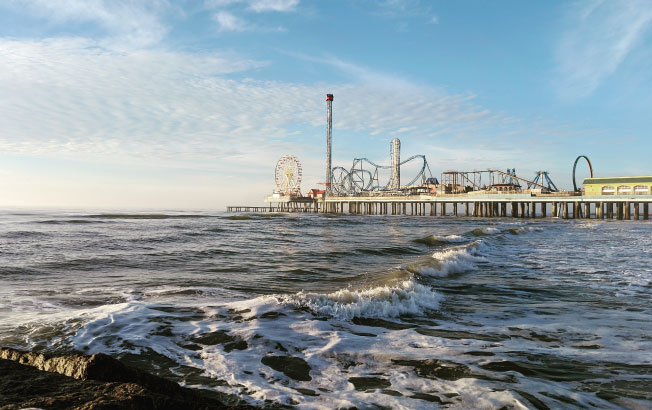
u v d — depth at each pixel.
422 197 123.62
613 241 32.97
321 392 5.11
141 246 26.12
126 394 3.44
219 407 3.73
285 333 7.71
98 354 4.25
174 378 5.58
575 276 15.59
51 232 35.19
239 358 6.43
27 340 7.13
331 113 173.75
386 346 7.04
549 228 54.59
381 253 23.77
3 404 3.07
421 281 13.84
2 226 42.19
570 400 4.69
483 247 26.23
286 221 75.75
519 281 14.44
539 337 7.64
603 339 7.48
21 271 16.00
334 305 9.56
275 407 4.60
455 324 8.70
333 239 34.44
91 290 12.31
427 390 5.12
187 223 58.31
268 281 14.20
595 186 89.88
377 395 4.97
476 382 5.32
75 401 3.23
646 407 4.50
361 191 165.38
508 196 101.69
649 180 82.94
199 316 8.77
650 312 9.82
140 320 8.38
